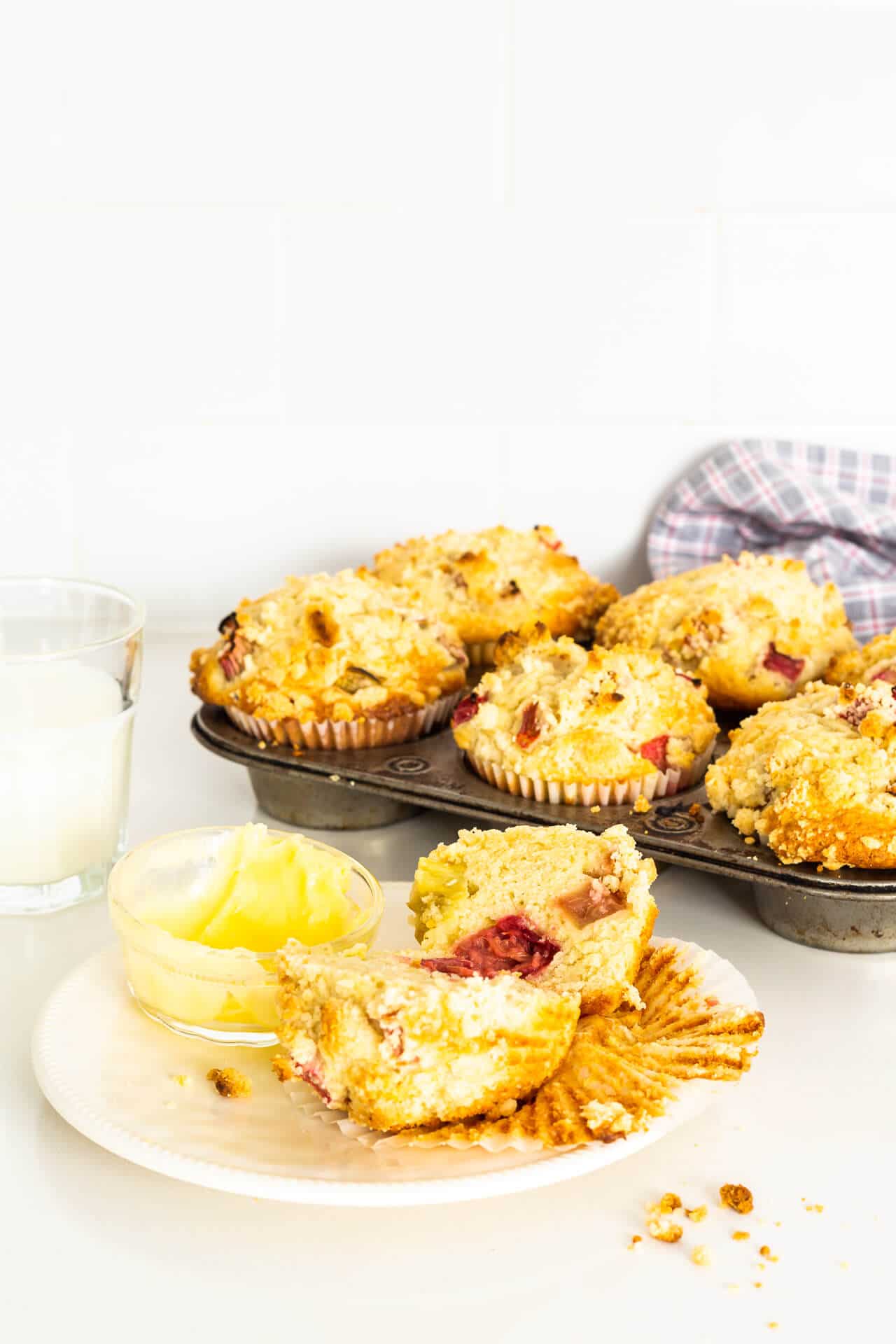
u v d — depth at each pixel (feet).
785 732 2.79
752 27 3.41
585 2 3.40
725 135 3.45
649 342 3.54
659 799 2.88
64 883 2.84
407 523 3.61
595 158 3.47
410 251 3.50
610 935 2.59
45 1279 2.36
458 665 3.09
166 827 3.01
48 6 3.39
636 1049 2.51
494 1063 2.43
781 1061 2.61
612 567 3.64
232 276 3.50
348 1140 2.43
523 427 3.57
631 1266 2.38
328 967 2.47
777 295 3.52
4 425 3.55
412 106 3.44
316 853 2.69
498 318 3.53
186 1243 2.40
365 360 3.54
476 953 2.62
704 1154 2.49
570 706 2.86
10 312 3.50
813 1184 2.46
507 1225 2.42
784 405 3.57
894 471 3.53
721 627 3.11
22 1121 2.52
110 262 3.49
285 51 3.42
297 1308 2.34
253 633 3.01
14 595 2.99
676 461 3.59
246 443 3.57
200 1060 2.54
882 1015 2.68
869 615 3.43
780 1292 2.35
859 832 2.69
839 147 3.46
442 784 2.91
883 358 3.54
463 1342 2.31
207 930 2.66
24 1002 2.68
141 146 3.44
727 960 2.66
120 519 3.60
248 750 2.98
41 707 2.80
